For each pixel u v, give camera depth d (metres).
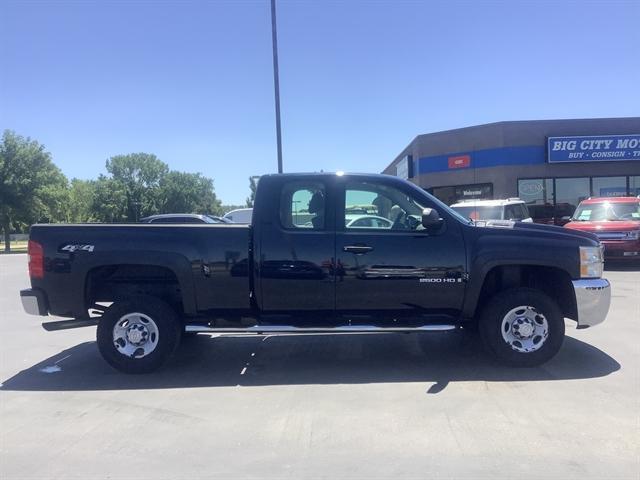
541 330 5.95
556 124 23.16
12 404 5.18
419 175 26.72
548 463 3.82
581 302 5.89
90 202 86.94
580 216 15.98
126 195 93.62
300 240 5.93
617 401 4.97
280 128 15.44
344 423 4.59
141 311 5.96
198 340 7.61
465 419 4.62
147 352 5.99
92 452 4.12
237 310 6.08
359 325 6.00
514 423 4.52
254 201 6.02
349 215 6.03
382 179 6.10
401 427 4.48
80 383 5.82
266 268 5.91
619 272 14.21
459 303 5.98
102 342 5.98
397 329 5.94
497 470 3.73
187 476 3.72
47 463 3.95
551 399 5.05
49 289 6.00
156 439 4.34
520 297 5.91
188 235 5.96
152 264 5.92
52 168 47.38
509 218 14.51
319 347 7.19
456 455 3.96
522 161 23.39
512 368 6.04
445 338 7.61
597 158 22.67
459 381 5.64
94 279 6.29
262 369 6.23
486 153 24.16
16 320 9.59
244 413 4.86
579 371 5.88
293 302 5.98
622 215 15.38
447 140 25.58
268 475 3.71
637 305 9.52
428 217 5.66
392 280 5.91
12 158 44.47
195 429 4.53
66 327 6.24
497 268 6.26
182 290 5.96
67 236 5.98
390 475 3.68
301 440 4.27
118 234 5.96
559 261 5.89
